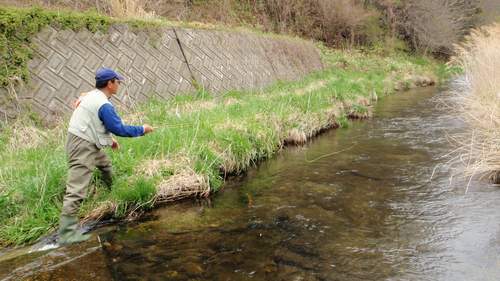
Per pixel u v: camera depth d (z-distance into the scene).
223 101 10.19
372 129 9.97
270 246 4.20
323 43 24.61
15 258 4.00
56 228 4.61
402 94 16.95
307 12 25.22
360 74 19.92
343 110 11.44
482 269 3.58
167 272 3.72
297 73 16.98
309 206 5.25
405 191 5.63
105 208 4.99
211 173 6.01
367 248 4.07
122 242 4.35
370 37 27.70
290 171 6.83
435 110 12.39
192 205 5.41
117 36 9.16
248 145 7.11
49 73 7.40
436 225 4.51
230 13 19.95
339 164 7.10
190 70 10.77
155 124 7.32
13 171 5.20
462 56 11.92
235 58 13.05
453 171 6.37
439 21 29.70
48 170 5.04
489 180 5.87
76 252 4.12
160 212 5.18
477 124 7.03
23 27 7.24
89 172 4.44
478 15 31.73
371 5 29.42
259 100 10.15
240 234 4.50
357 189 5.81
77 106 4.44
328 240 4.29
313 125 9.51
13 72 6.81
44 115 6.98
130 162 5.64
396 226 4.55
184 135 6.61
